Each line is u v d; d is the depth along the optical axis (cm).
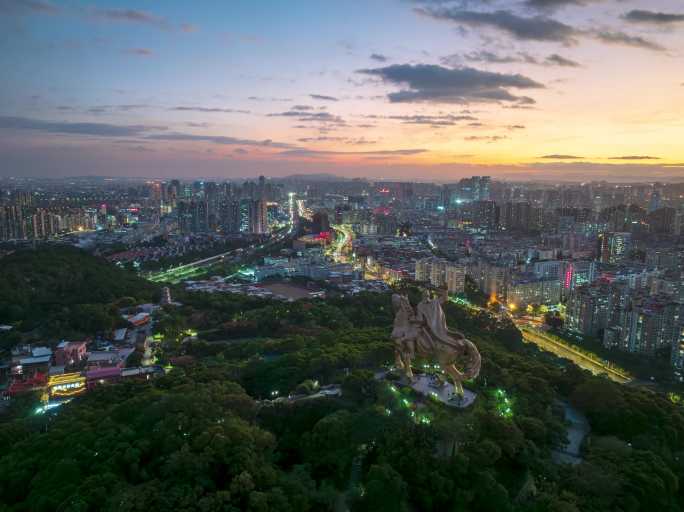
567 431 16862
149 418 15438
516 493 13700
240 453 13175
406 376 17325
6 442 16575
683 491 14850
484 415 15112
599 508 12750
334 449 14375
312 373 19600
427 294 16562
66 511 11425
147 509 11469
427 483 13238
